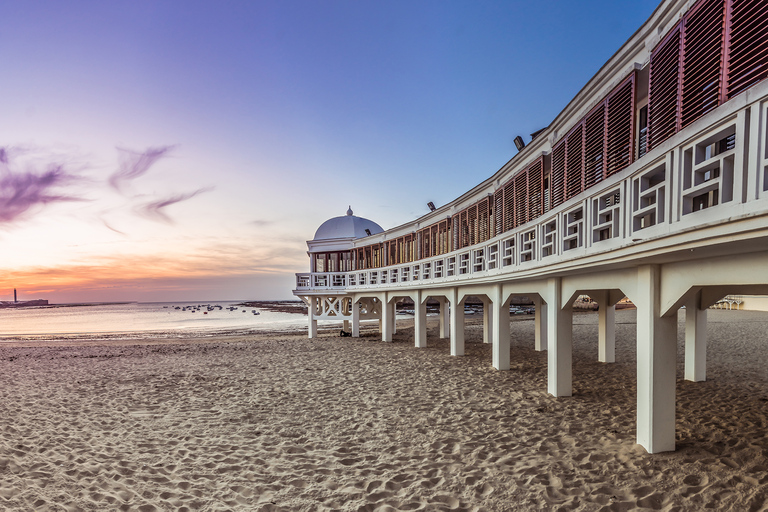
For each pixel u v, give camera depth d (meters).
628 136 5.73
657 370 5.76
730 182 3.52
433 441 6.84
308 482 5.52
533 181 9.36
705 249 3.98
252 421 8.28
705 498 4.55
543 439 6.71
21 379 13.25
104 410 9.31
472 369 12.73
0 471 5.98
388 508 4.75
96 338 33.44
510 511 4.56
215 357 17.47
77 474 5.89
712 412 7.71
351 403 9.37
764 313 32.69
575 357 14.77
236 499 5.10
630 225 5.23
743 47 3.55
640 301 5.94
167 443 7.13
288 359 16.16
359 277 23.12
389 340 21.30
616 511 4.48
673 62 4.67
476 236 13.41
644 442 5.97
